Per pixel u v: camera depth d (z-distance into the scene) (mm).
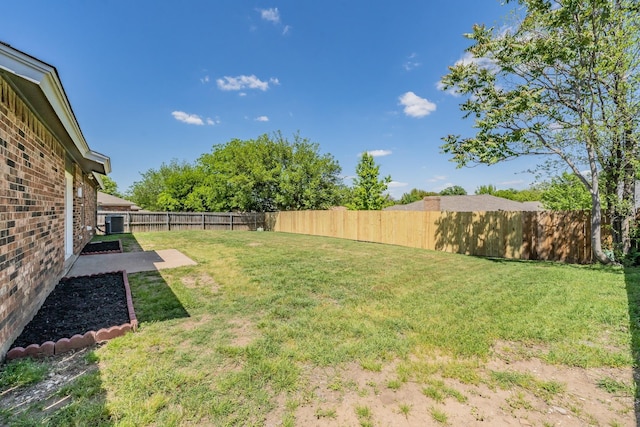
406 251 10023
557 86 7383
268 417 1983
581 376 2516
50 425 1832
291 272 6316
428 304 4246
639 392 2277
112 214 16484
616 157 7004
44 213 4066
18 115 3062
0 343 2482
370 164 23359
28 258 3303
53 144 4664
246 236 14906
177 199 24812
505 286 5223
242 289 4992
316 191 20484
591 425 1956
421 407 2119
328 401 2168
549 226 8352
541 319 3648
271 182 20594
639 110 6422
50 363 2576
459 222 10227
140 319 3605
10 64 2447
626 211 6926
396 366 2639
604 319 3607
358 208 23594
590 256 7703
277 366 2576
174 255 8406
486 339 3135
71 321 3352
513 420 1997
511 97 7664
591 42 6297
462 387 2355
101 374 2408
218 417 1959
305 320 3643
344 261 7785
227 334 3221
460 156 8570
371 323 3559
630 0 6363
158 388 2238
